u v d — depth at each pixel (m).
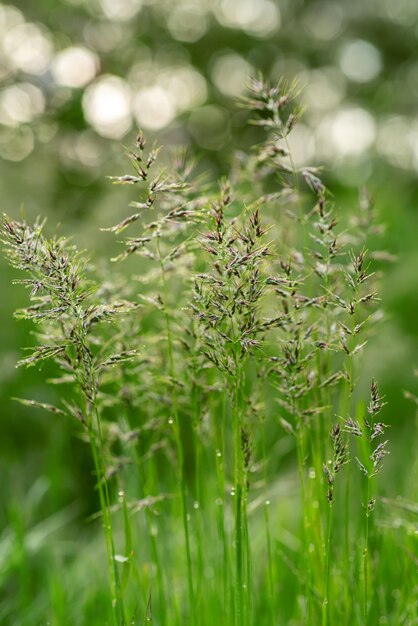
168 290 2.02
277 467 3.41
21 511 3.06
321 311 1.73
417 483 2.04
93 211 4.05
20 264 1.34
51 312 1.37
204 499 2.13
